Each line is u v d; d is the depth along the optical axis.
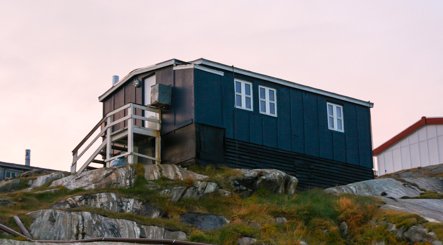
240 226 24.98
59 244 21.64
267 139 32.66
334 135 35.31
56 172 31.14
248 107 32.47
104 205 25.78
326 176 34.34
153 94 31.23
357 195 29.95
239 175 29.14
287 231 26.03
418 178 35.31
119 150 32.66
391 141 47.16
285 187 29.80
